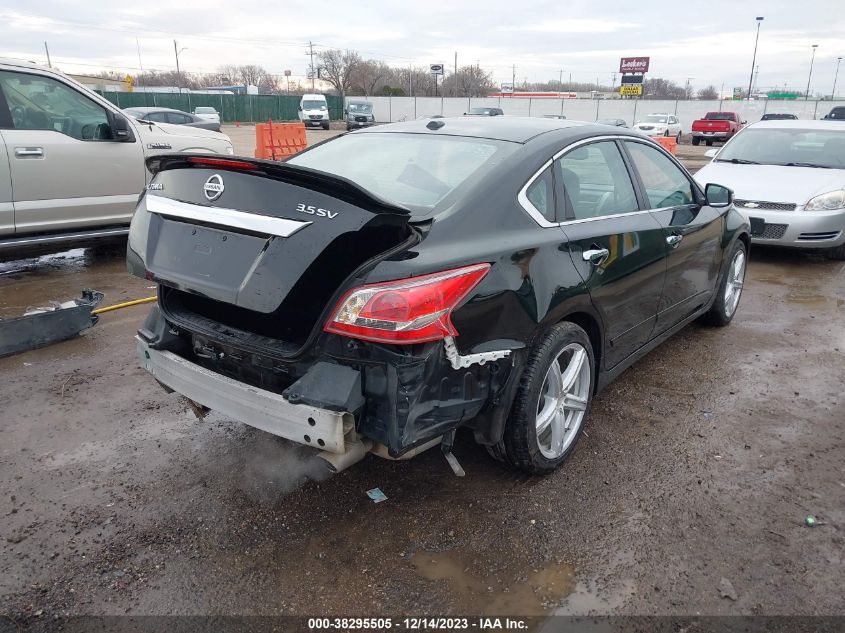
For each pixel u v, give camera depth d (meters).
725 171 8.58
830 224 7.62
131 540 2.80
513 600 2.50
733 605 2.49
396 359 2.43
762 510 3.06
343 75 87.31
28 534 2.82
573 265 3.14
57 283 6.62
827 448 3.62
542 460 3.19
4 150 6.17
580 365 3.33
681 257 4.25
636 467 3.40
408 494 3.14
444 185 3.01
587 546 2.80
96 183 6.89
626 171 3.89
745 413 4.03
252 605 2.47
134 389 4.23
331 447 2.46
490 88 89.62
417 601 2.50
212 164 2.72
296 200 2.48
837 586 2.59
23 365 4.55
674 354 4.98
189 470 3.33
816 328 5.64
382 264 2.45
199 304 3.03
